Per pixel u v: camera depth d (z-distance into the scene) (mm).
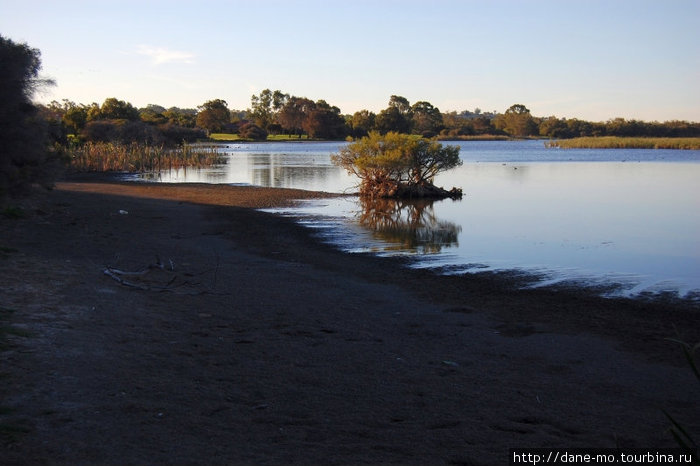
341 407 6004
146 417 5469
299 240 17812
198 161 56875
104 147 53844
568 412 6098
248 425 5473
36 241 14633
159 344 7711
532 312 10320
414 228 20531
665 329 9375
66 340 7387
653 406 6340
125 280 11133
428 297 11305
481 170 53250
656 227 20547
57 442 4832
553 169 54125
